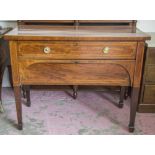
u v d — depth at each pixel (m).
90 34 1.62
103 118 2.00
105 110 2.13
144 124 1.92
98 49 1.56
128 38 1.52
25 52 1.56
